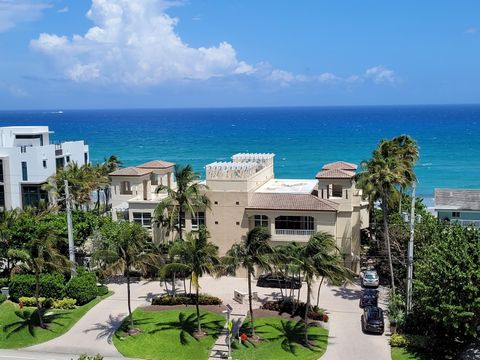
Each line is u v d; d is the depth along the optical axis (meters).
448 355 41.03
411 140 70.31
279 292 55.25
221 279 59.94
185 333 45.72
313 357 41.44
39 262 45.47
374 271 57.97
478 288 38.19
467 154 191.75
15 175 80.81
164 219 58.66
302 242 58.53
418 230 54.16
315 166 176.12
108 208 80.56
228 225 60.84
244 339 44.38
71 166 74.69
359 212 60.56
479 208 65.12
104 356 42.59
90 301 53.22
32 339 45.50
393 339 43.09
